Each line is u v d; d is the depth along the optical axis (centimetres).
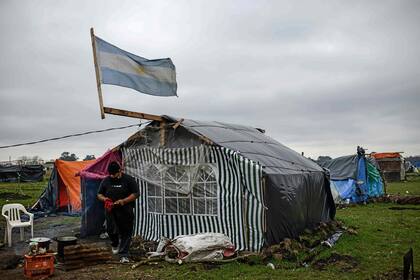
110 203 952
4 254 1043
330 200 1516
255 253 953
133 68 1145
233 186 1066
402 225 1433
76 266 882
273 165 1145
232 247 972
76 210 1958
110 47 1105
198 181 1130
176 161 1166
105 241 1249
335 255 963
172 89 1234
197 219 1127
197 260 902
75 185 2002
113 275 820
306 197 1245
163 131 1205
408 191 2984
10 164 5738
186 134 1170
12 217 1234
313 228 1267
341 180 2331
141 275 816
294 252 956
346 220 1566
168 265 888
